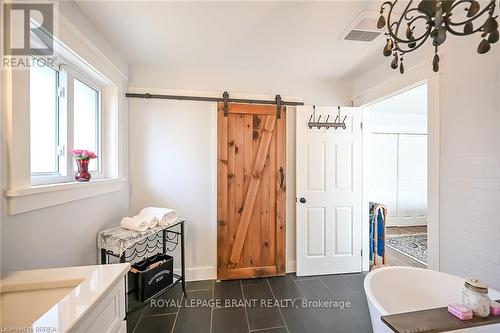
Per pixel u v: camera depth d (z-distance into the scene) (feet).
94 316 2.47
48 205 3.78
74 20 4.53
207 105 7.89
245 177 8.00
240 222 7.97
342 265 8.41
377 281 4.62
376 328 3.81
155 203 7.63
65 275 2.98
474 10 2.72
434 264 5.39
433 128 5.42
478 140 4.50
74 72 4.99
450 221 5.04
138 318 5.85
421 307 4.65
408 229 14.49
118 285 3.09
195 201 7.85
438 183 5.31
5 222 3.08
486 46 2.80
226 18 5.06
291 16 4.99
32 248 3.53
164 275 6.41
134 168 7.48
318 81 8.67
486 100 4.35
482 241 4.45
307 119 8.25
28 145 3.37
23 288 2.79
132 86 7.39
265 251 8.16
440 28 2.76
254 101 8.11
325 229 8.34
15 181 3.17
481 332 3.20
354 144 8.47
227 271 7.87
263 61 7.25
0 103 3.01
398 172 15.11
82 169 4.77
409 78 6.24
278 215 8.15
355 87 8.76
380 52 6.62
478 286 3.28
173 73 7.69
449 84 5.06
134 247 7.27
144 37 5.82
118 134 6.54
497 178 4.21
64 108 4.68
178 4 4.60
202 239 7.91
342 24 5.28
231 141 7.91
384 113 14.75
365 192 8.60
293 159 8.48
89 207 5.08
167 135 7.68
